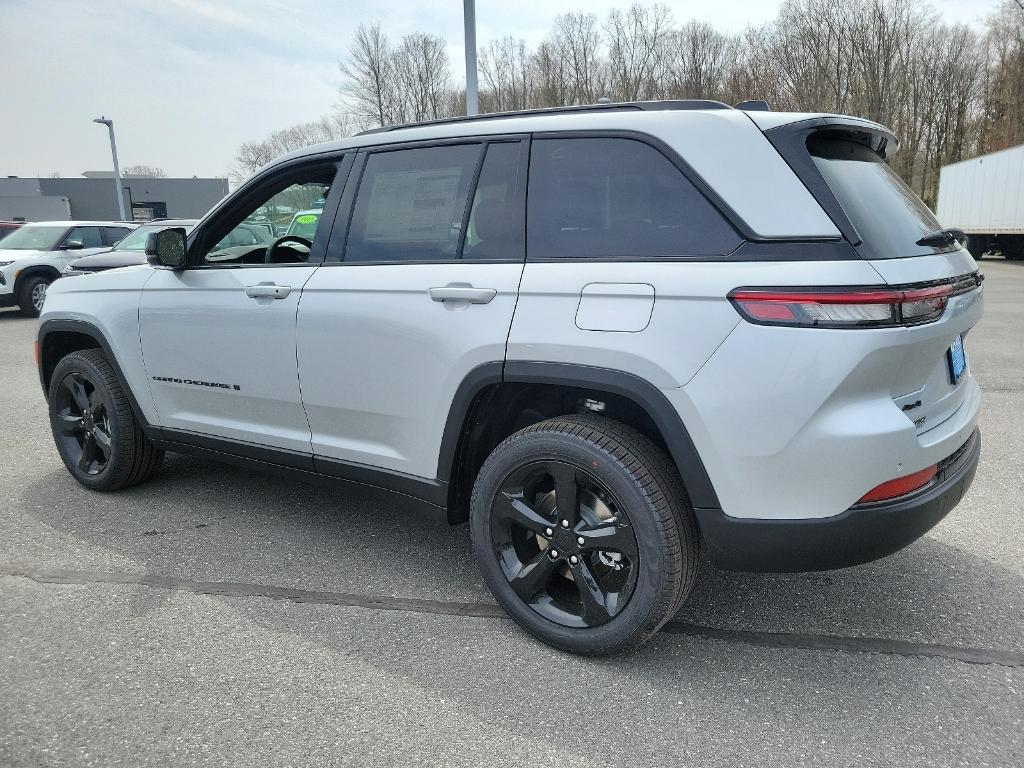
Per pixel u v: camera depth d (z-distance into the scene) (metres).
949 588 2.97
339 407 3.02
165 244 3.36
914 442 2.13
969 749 2.05
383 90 45.16
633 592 2.35
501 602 2.67
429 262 2.77
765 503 2.15
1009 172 21.00
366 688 2.34
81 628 2.69
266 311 3.16
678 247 2.26
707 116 2.30
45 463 4.65
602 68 52.41
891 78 50.69
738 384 2.11
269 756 2.03
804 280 2.04
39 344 4.17
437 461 2.76
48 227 13.48
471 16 10.38
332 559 3.29
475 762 2.01
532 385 2.64
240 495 4.07
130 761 2.01
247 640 2.62
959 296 2.34
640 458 2.31
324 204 3.14
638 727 2.16
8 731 2.13
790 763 2.01
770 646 2.58
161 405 3.72
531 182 2.58
